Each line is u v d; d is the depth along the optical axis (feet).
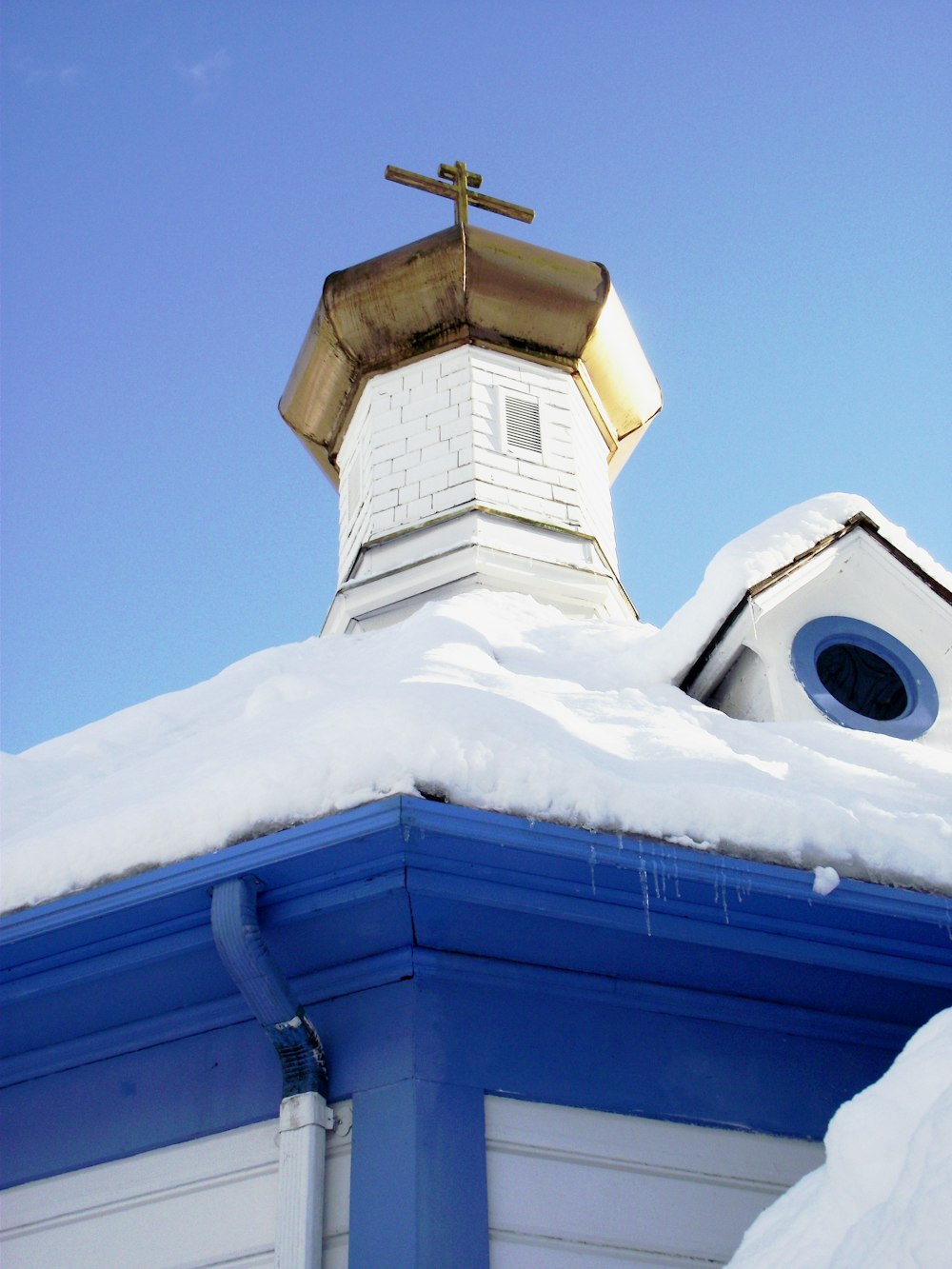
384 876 16.67
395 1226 15.83
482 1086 17.15
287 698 22.86
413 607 41.29
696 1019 18.79
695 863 16.65
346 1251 16.07
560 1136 17.22
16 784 23.88
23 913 16.83
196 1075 18.17
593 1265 16.37
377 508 44.83
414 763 16.33
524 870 16.65
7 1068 19.07
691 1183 17.43
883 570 26.91
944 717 26.11
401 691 17.67
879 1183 11.69
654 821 16.79
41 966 17.75
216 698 29.86
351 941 17.70
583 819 16.51
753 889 16.80
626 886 16.92
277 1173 17.06
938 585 26.71
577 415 48.03
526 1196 16.63
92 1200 17.74
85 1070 18.84
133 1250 17.13
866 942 17.84
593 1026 18.21
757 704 26.22
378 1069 17.13
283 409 49.90
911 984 18.52
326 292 46.83
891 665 27.02
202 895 16.67
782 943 17.81
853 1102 12.55
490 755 16.71
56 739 28.91
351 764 16.47
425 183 50.67
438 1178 16.20
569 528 43.70
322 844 15.98
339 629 42.55
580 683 25.27
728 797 17.26
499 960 18.10
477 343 47.52
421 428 45.93
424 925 17.49
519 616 31.14
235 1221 16.90
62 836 17.35
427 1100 16.76
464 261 46.34
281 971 16.80
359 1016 17.67
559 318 47.60
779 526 26.81
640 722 21.45
